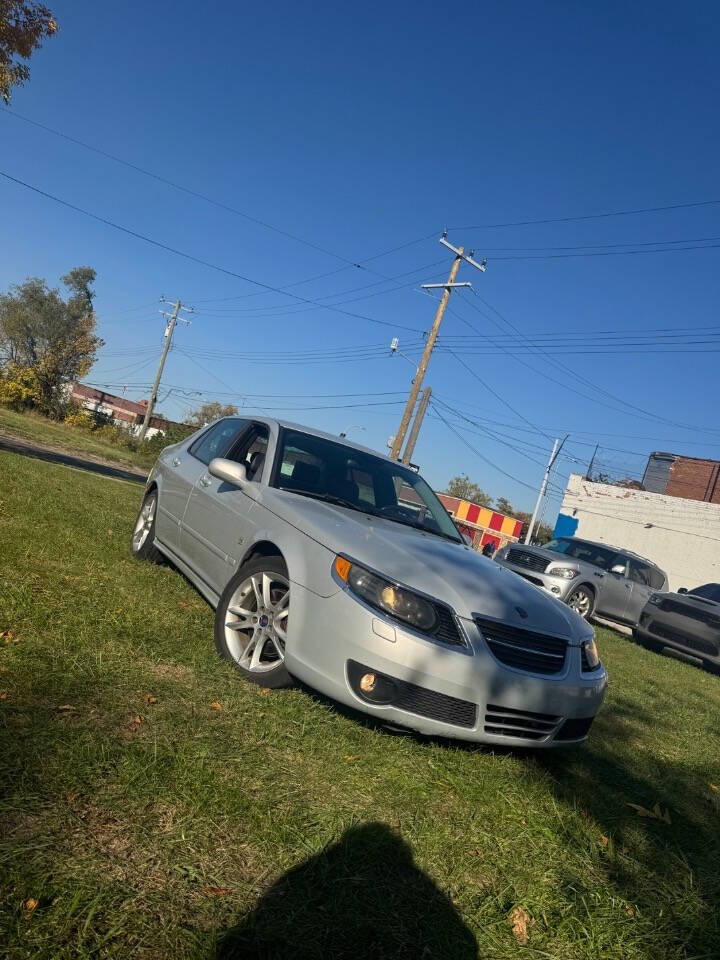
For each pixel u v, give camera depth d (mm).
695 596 12547
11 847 2133
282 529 4246
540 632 3814
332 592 3689
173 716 3238
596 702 4012
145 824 2424
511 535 35406
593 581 14109
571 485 38969
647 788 4160
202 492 5434
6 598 4207
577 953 2369
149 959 1874
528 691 3635
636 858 3166
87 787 2533
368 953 2104
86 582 5027
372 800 2994
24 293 53094
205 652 4219
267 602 4090
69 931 1897
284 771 3027
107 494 11406
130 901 2057
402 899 2398
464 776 3449
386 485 5426
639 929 2584
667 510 35625
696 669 11719
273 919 2139
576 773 4035
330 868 2445
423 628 3535
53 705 3062
